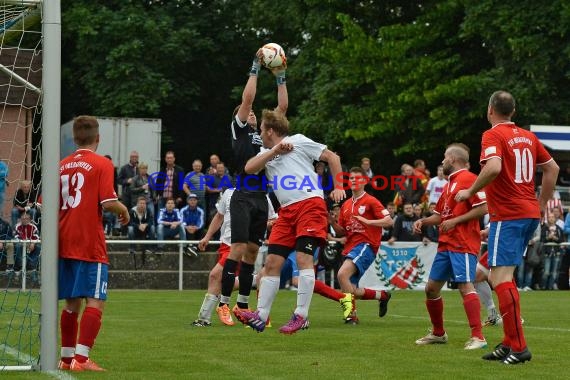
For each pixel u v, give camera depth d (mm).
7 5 17156
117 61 71812
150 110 71812
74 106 78438
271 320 27078
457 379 14570
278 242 19703
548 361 16953
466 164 20281
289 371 15398
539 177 48375
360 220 27031
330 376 14828
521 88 59469
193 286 47531
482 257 25219
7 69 18156
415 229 20688
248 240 24141
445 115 61875
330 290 26422
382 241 45094
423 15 65250
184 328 24016
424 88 62750
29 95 17969
